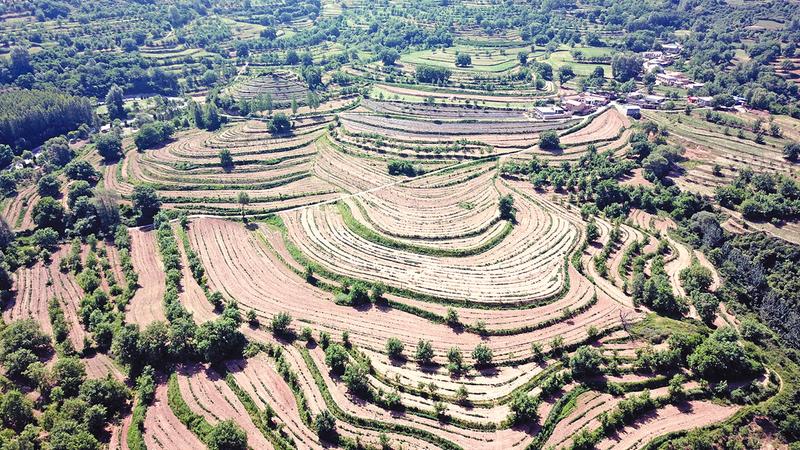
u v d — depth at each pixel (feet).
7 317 519.60
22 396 405.18
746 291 558.15
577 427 400.06
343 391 433.48
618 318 507.71
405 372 453.17
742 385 425.69
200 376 451.94
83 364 447.83
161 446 392.47
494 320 512.22
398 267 597.11
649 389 428.97
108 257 613.11
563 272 577.02
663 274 563.89
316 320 516.32
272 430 401.70
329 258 614.34
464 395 422.00
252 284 571.28
